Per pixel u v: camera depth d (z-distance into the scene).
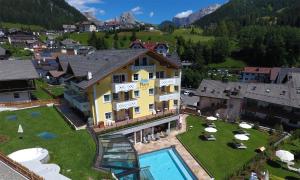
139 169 27.83
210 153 38.38
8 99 46.62
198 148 39.66
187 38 199.00
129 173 26.72
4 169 23.14
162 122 44.19
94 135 34.34
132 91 42.06
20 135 33.62
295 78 59.03
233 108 57.16
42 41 185.38
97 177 23.81
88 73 38.28
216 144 41.38
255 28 199.75
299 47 136.25
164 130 46.53
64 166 25.77
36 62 91.44
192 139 42.84
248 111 56.19
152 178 30.44
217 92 59.03
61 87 66.25
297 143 43.66
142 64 42.91
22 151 27.45
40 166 24.59
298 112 49.66
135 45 132.00
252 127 49.91
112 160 28.20
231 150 39.75
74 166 25.91
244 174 32.81
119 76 40.25
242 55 159.50
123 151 30.86
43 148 29.98
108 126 39.31
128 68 40.75
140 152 37.91
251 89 57.34
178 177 32.88
